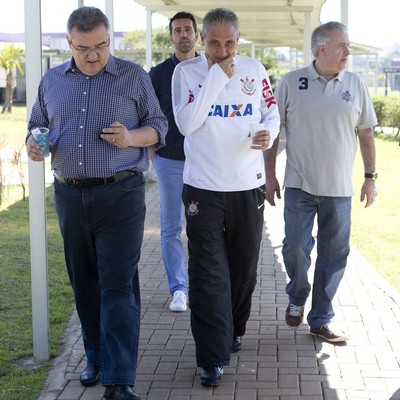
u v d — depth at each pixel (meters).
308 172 4.89
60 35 25.64
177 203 5.81
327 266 5.05
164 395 4.32
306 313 5.79
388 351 4.95
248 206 4.43
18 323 5.75
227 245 4.58
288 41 27.48
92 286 4.43
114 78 4.05
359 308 5.90
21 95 38.72
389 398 4.24
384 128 28.11
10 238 9.20
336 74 4.82
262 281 6.82
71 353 5.00
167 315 5.77
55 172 4.18
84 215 4.11
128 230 4.11
